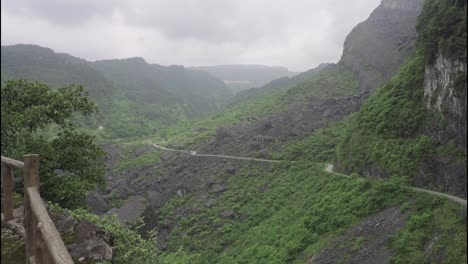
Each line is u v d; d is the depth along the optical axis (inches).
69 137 922.1
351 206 1398.9
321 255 1213.1
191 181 2849.4
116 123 6860.2
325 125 3388.3
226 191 2561.5
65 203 826.8
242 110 5954.7
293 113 4045.3
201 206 2437.3
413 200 1237.1
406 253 1001.5
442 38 1541.6
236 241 1835.6
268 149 3048.7
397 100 1884.8
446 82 1477.6
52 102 874.8
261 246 1566.2
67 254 188.1
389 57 4539.9
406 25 5260.8
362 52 5157.5
